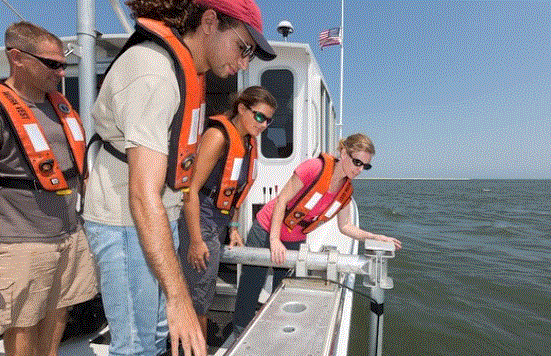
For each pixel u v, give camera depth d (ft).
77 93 10.85
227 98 15.39
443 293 22.43
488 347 15.64
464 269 28.32
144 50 3.03
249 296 6.89
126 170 3.25
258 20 3.42
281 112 11.62
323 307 4.59
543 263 30.81
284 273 8.37
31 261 5.00
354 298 18.67
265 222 7.41
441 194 176.55
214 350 6.82
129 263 3.30
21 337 5.15
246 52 3.46
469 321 18.12
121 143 3.23
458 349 15.40
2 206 4.88
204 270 6.12
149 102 2.82
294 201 7.23
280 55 11.38
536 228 53.67
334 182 7.14
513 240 42.88
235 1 3.21
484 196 159.33
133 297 3.37
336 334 4.00
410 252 34.45
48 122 5.50
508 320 18.38
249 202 11.74
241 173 6.59
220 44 3.34
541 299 21.61
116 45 9.76
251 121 6.11
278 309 4.52
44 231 5.18
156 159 2.78
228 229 7.34
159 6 3.20
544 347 15.74
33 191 5.05
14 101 4.99
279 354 3.47
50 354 5.78
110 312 3.43
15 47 4.96
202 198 6.07
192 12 3.30
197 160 5.49
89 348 6.61
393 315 18.69
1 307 4.83
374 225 56.70
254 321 4.16
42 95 5.55
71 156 5.82
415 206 96.32
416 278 25.58
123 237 3.28
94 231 3.36
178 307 2.73
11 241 4.91
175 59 3.04
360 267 6.04
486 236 46.01
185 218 5.79
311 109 11.42
